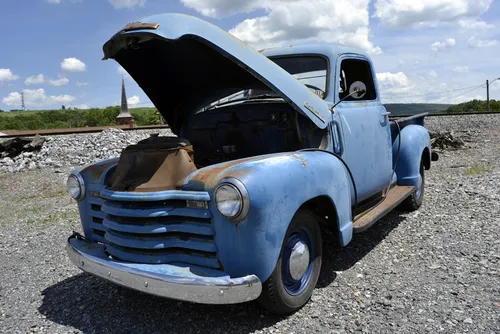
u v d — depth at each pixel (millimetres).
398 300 3223
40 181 10961
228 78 3762
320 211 3443
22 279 4238
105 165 3668
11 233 6160
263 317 3107
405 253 4211
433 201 6117
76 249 3330
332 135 3736
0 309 3562
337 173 3396
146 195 2832
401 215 5543
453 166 9500
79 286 3977
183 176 2951
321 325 2955
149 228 2844
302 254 3086
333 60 4078
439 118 18922
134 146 3186
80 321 3270
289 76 3451
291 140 3719
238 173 2676
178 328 3051
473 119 17766
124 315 3318
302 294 3143
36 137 15062
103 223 3156
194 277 2602
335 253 4316
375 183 4508
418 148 5441
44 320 3320
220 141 4004
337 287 3531
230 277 2645
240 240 2656
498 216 5105
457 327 2799
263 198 2643
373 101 4691
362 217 4027
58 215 7219
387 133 4875
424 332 2771
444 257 4012
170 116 4352
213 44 2998
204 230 2750
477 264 3787
